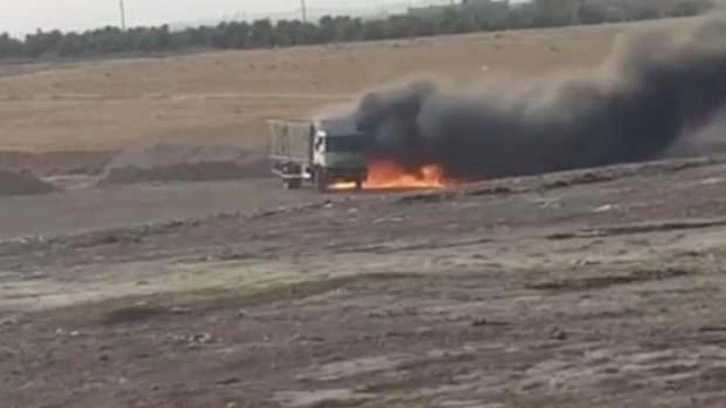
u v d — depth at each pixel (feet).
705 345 165.27
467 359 167.43
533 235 307.58
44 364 188.65
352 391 154.40
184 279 271.28
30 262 326.44
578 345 171.12
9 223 504.43
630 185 406.82
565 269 246.27
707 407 133.49
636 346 167.32
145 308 233.76
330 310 218.38
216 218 395.55
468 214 362.53
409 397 148.46
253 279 262.06
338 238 331.98
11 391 170.91
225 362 178.81
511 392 146.72
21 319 233.96
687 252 259.39
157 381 170.19
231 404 152.87
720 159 474.08
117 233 374.84
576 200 377.30
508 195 407.23
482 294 224.33
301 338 192.13
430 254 285.23
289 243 328.08
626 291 216.54
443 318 201.26
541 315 197.98
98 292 262.47
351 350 179.73
